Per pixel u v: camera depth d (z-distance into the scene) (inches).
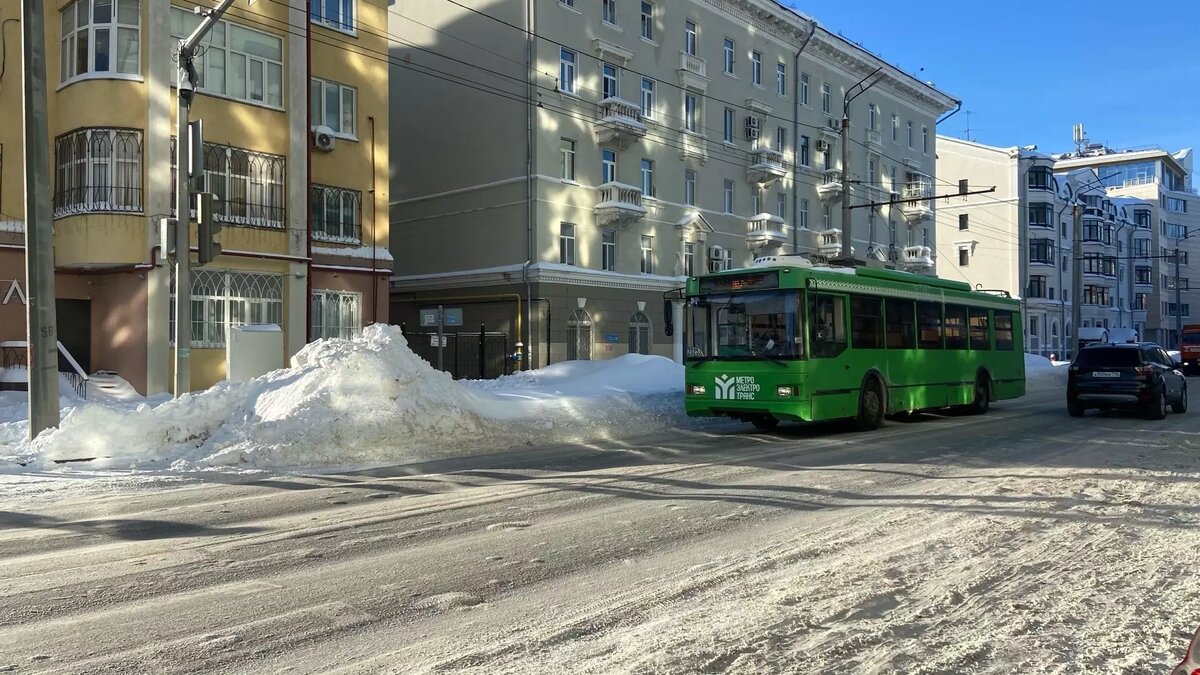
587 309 1197.7
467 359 1222.9
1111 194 3614.7
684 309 620.1
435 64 1269.7
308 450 455.8
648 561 253.3
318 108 928.9
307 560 253.8
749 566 247.6
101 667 171.2
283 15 868.0
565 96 1178.6
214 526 299.7
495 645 183.9
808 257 670.5
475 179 1215.6
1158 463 456.1
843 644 185.2
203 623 197.3
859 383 614.2
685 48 1382.9
